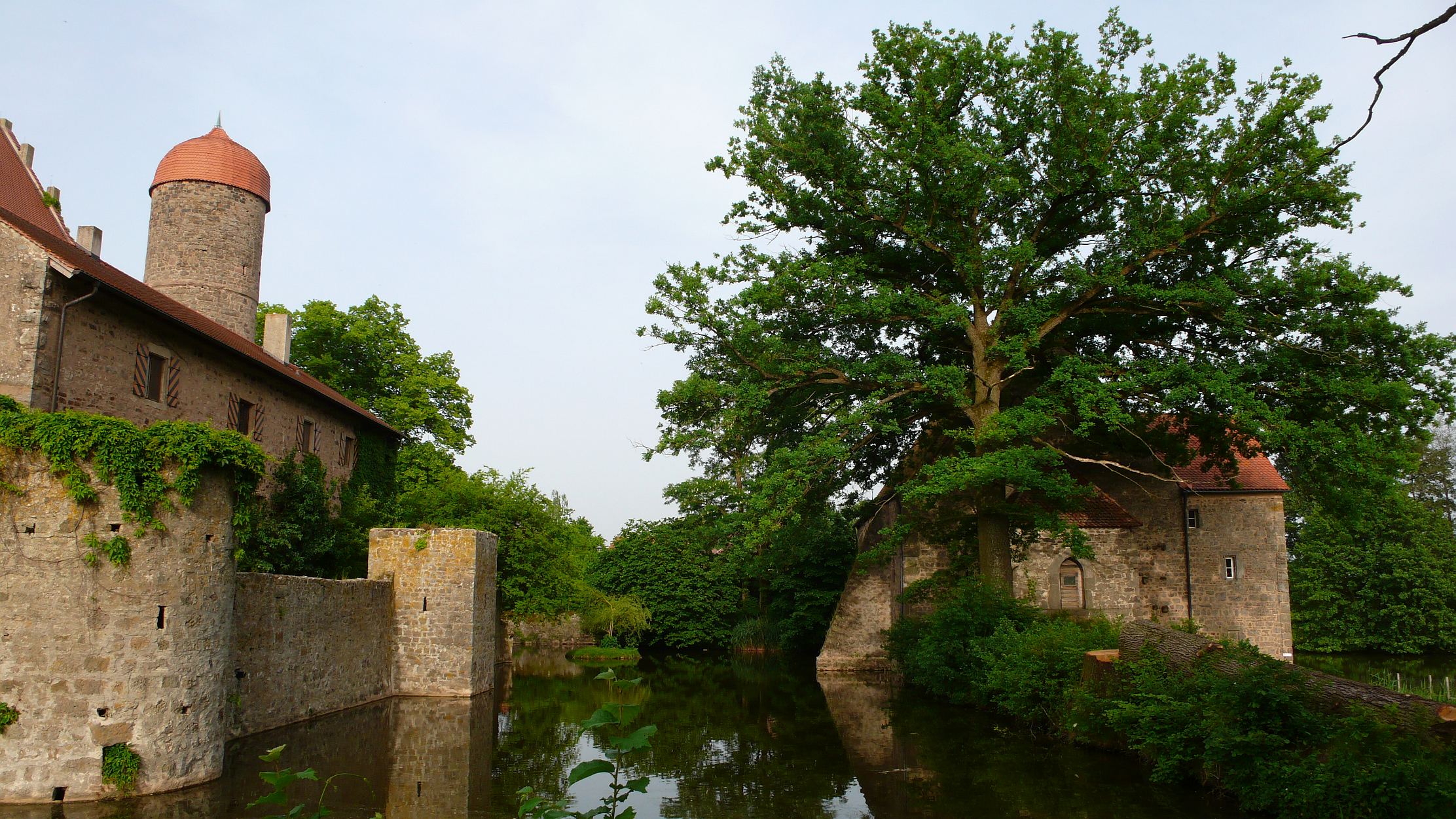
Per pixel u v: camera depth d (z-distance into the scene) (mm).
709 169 21234
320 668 17328
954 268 21469
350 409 28484
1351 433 18562
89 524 10891
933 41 20094
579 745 14828
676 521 40531
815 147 20516
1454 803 7871
